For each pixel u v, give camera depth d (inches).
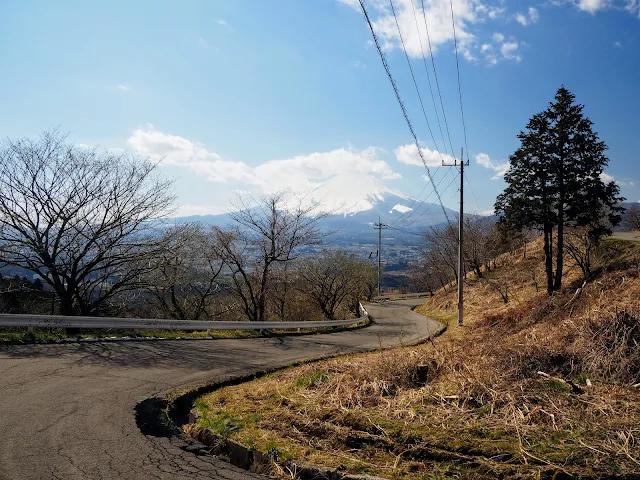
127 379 303.9
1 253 562.9
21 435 184.9
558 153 901.8
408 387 259.8
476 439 168.7
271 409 234.2
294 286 1320.1
